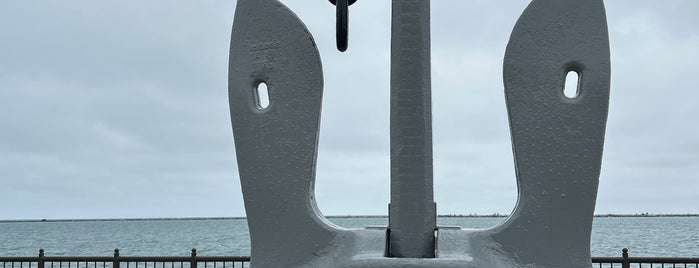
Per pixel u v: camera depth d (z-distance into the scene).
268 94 5.15
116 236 72.50
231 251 35.94
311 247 5.09
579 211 4.84
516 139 4.92
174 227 128.88
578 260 4.84
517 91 4.92
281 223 5.11
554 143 4.87
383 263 4.77
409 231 5.03
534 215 4.89
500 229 4.97
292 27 5.12
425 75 5.06
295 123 5.10
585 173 4.83
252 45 5.19
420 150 5.03
